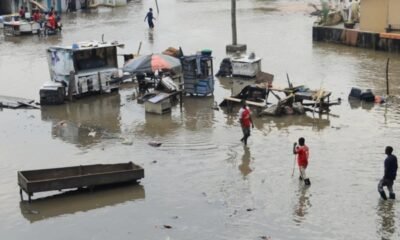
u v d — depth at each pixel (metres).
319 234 14.34
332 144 20.56
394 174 15.86
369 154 19.48
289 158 19.33
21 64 35.94
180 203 16.22
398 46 36.91
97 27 51.69
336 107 25.33
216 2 73.69
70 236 14.55
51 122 24.20
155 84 28.22
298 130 22.31
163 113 25.00
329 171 18.16
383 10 38.50
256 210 15.70
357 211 15.45
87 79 27.80
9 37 47.34
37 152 20.52
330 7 51.16
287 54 37.59
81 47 27.41
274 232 14.50
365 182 17.28
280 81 30.08
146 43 42.62
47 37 46.75
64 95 27.28
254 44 41.53
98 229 14.88
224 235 14.41
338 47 40.00
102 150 20.59
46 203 16.31
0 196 16.83
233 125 23.19
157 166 18.91
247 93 26.06
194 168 18.69
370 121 23.20
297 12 60.47
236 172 18.28
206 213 15.60
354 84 29.22
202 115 24.70
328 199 16.22
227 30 48.53
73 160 19.61
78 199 16.53
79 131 22.92
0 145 21.34
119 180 17.08
